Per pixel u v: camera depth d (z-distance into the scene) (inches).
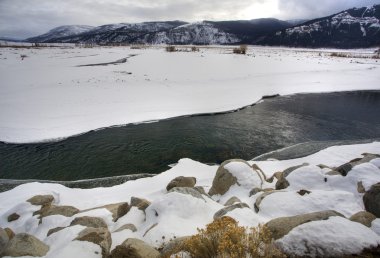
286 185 375.2
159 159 635.5
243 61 2386.8
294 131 812.0
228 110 1007.0
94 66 1913.1
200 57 2684.5
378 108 1080.2
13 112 909.2
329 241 178.5
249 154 658.2
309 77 1695.4
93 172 579.2
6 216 368.5
